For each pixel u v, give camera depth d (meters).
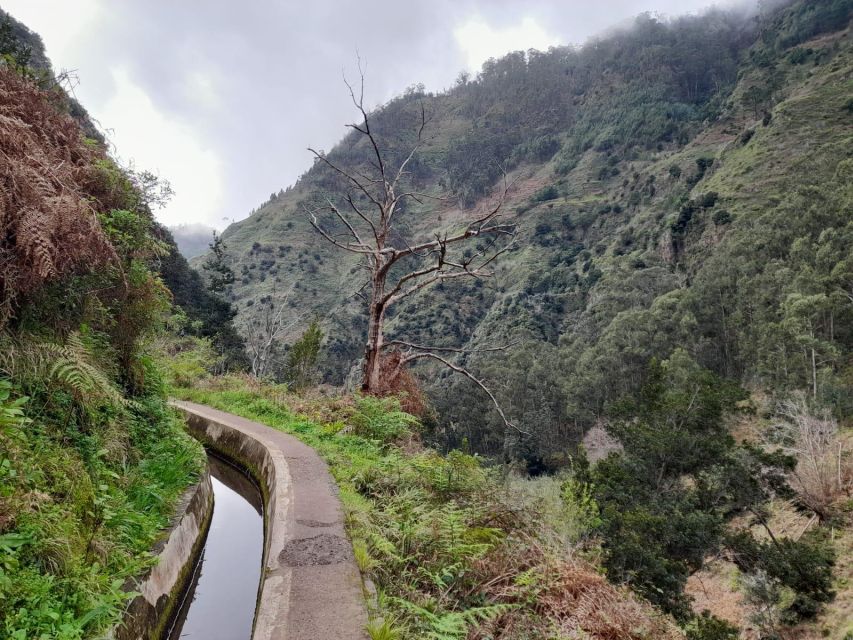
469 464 6.99
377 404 11.02
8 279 3.83
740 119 113.44
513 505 5.92
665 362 43.72
